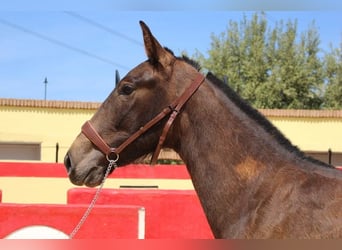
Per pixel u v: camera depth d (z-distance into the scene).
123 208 5.62
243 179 2.79
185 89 2.95
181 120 2.95
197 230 7.06
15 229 5.52
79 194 7.32
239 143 2.85
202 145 2.89
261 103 24.11
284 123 17.02
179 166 13.08
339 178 2.66
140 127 2.98
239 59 25.75
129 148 3.02
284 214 2.61
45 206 5.56
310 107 24.59
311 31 24.59
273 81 24.19
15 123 17.47
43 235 5.52
